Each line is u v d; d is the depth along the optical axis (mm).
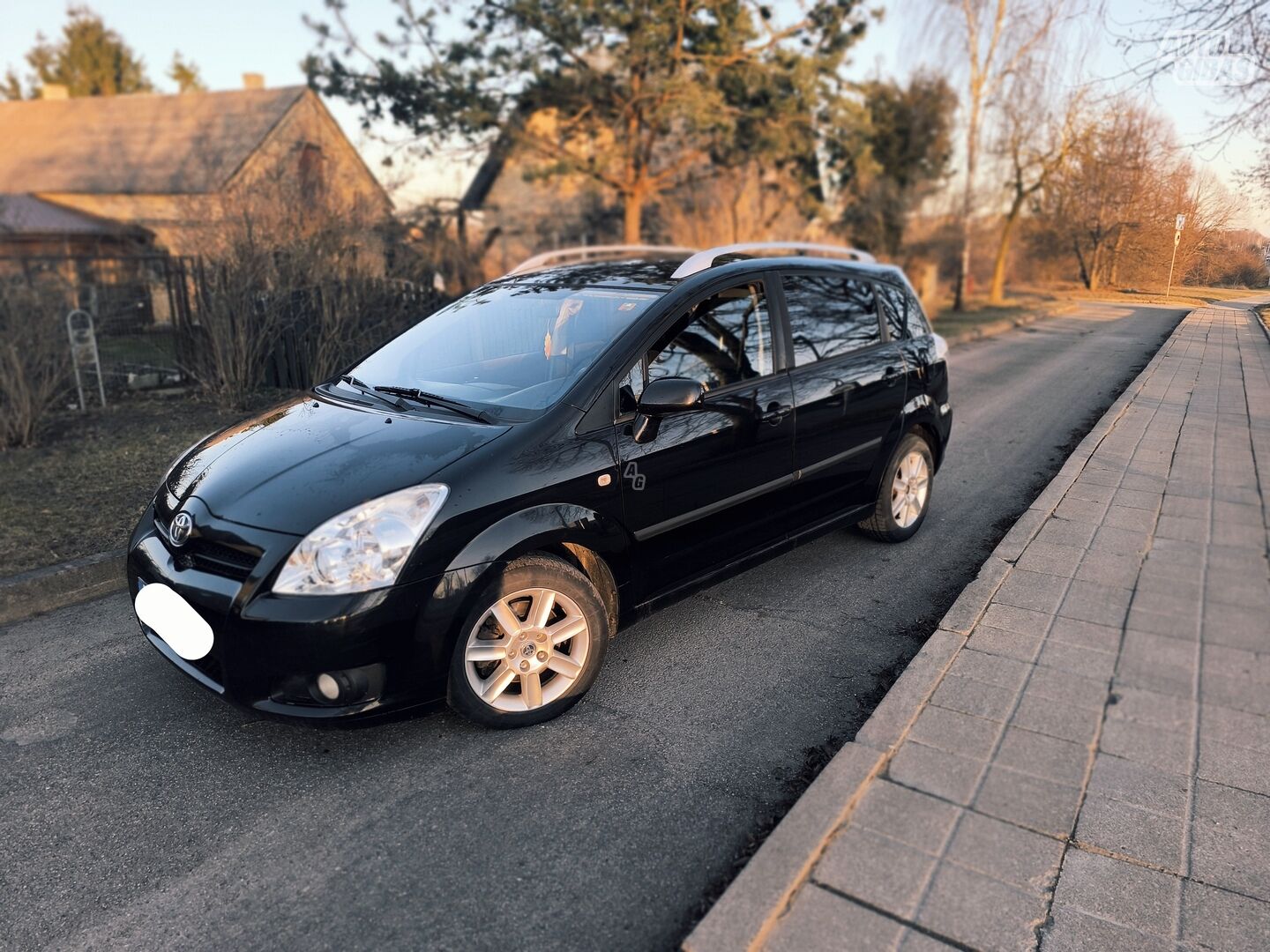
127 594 4551
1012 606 3754
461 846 2525
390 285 10367
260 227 9656
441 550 2857
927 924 2037
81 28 54719
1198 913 2066
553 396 3354
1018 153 11867
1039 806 2449
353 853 2508
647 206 21891
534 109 17141
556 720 3215
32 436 7371
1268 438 6523
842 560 4793
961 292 19375
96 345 9133
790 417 4059
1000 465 6730
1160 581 3994
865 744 2736
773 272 4234
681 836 2557
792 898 2125
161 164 26828
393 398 3719
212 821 2672
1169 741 2748
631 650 3775
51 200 26594
